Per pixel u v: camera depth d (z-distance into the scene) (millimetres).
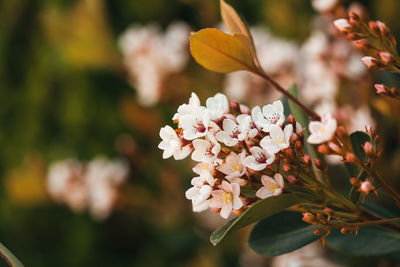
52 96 1229
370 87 499
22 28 1224
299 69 651
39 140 1240
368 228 422
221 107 370
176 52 767
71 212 1215
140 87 808
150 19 1103
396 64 365
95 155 1191
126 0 1108
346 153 355
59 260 1226
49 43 1185
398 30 625
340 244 419
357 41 372
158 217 895
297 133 372
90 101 1192
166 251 1068
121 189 852
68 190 872
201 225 868
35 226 1234
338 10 514
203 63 400
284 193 360
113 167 869
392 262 519
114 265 1195
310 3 802
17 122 1249
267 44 716
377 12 659
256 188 371
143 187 893
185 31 796
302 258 604
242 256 812
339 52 542
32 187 954
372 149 354
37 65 1219
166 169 865
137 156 883
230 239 822
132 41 782
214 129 362
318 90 557
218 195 360
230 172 360
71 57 910
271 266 775
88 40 888
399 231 377
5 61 1238
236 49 395
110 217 1152
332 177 558
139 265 1126
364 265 550
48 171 1069
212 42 391
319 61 552
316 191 373
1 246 366
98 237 1197
